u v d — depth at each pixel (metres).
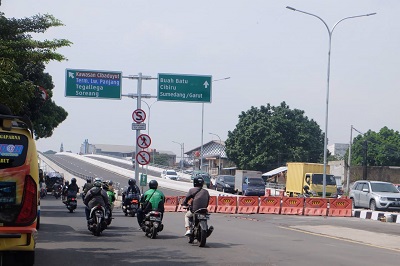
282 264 14.15
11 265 11.52
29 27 17.38
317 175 53.94
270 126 86.88
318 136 90.62
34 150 10.90
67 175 88.06
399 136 89.62
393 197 37.91
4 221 10.45
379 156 85.06
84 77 37.50
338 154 131.25
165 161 175.50
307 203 37.16
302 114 90.69
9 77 14.96
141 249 16.66
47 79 49.62
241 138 87.44
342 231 24.41
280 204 37.56
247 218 32.81
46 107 50.66
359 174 76.44
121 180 90.00
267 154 85.50
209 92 38.81
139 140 33.00
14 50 16.27
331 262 14.75
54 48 16.86
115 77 37.75
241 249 17.05
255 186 63.59
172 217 31.88
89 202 20.36
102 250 16.28
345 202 36.75
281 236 21.78
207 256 15.34
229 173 106.06
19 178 10.64
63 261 14.05
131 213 30.28
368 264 14.58
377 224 29.83
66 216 31.08
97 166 124.62
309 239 20.91
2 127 10.70
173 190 73.19
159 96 38.31
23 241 10.57
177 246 17.50
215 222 28.94
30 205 10.64
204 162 134.50
